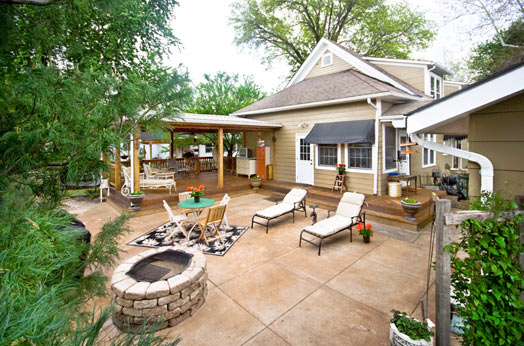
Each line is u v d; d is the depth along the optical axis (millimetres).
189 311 3547
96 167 1722
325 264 5137
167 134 2250
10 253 1211
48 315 1009
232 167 16344
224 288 4281
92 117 1643
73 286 1692
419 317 3479
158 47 9641
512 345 2330
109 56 7422
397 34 21562
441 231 2447
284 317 3539
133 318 3273
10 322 885
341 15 22203
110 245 2154
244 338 3154
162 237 6648
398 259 5355
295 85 14617
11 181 1484
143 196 8734
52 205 1665
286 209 7664
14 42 1818
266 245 6117
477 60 16625
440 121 3293
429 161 12734
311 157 11758
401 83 11773
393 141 10023
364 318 3504
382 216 7695
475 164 3469
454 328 3109
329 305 3799
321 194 10016
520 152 2979
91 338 1082
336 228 5941
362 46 23000
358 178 10031
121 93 1827
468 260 2496
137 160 9055
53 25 1875
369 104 9539
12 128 1463
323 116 11172
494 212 2395
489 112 3172
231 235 6754
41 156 1550
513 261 2357
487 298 2387
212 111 19172
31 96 1460
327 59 13867
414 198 8828
